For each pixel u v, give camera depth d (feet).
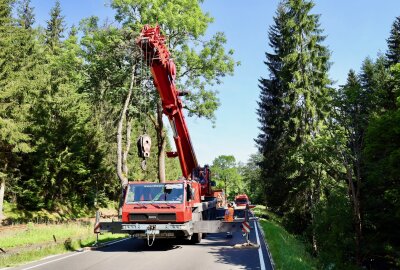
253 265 33.73
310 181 104.22
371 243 79.66
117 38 80.48
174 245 48.44
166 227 43.06
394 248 78.89
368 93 83.15
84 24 85.56
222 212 70.74
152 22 82.17
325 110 107.86
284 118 120.16
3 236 58.23
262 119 155.53
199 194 55.47
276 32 151.84
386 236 79.82
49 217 114.93
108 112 152.35
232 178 427.74
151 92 85.40
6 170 92.79
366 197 82.38
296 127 110.63
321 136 90.99
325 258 80.59
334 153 85.56
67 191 135.74
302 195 112.16
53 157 119.75
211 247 46.19
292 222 117.91
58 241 52.75
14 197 112.68
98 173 152.25
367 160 80.64
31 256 37.86
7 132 76.23
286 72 117.50
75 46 84.69
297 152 99.71
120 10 82.33
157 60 44.42
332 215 85.15
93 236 57.21
